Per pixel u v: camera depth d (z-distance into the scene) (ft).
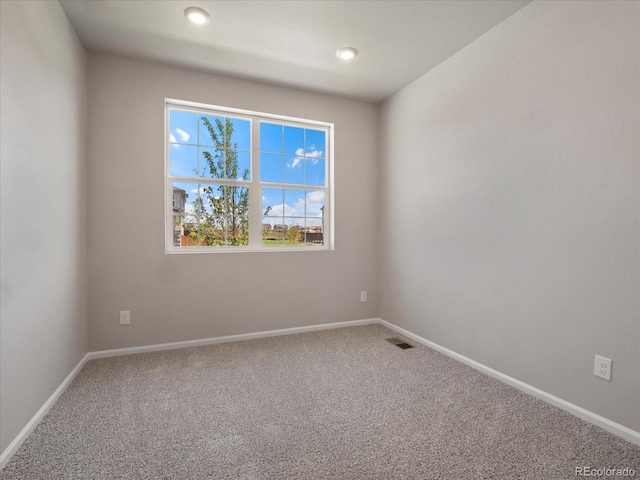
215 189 10.11
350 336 10.41
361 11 6.78
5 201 4.54
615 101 5.18
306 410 6.02
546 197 6.24
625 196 5.08
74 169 7.34
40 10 5.62
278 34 7.59
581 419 5.71
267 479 4.32
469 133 8.00
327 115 11.03
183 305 9.32
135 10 6.74
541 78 6.29
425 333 9.63
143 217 8.84
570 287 5.87
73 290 7.29
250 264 10.11
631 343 5.06
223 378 7.34
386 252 11.43
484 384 7.09
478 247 7.80
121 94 8.61
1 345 4.46
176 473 4.41
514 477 4.37
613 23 5.19
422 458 4.74
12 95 4.72
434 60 8.75
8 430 4.61
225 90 9.65
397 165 10.78
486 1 6.45
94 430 5.35
